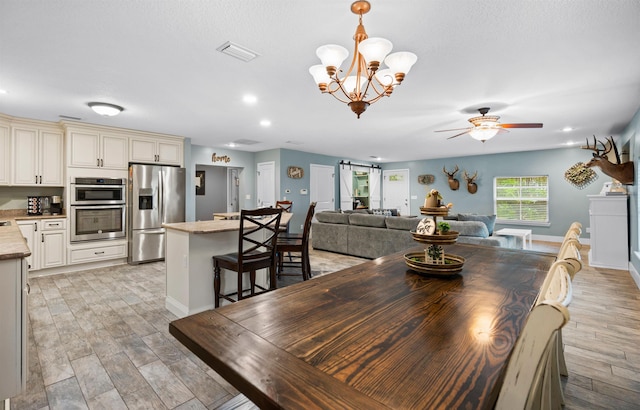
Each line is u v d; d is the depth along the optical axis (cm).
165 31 208
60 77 284
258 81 297
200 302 287
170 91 322
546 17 192
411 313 113
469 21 197
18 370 164
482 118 385
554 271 99
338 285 147
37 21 195
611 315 287
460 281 153
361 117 430
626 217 454
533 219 750
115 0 176
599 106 374
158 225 511
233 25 202
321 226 618
